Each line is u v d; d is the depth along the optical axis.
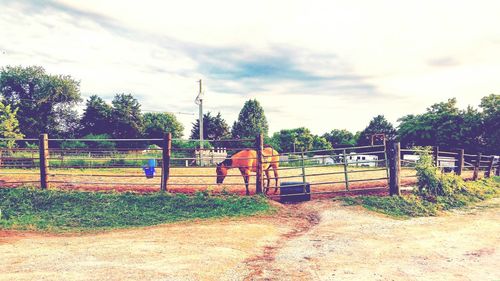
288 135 70.19
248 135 72.06
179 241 6.96
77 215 9.06
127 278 4.80
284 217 9.73
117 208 9.70
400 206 10.66
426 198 11.62
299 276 5.20
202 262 5.65
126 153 25.31
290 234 8.05
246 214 9.71
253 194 11.79
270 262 5.87
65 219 8.69
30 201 9.94
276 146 63.81
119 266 5.32
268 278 5.09
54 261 5.52
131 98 64.19
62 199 10.21
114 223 8.55
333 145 90.44
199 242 6.93
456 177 13.20
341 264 5.81
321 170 24.00
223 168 11.69
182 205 10.20
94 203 10.01
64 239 7.06
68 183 12.35
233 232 7.84
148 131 70.50
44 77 58.50
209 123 69.50
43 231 7.73
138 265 5.40
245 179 11.74
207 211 9.84
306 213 10.32
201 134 33.38
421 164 12.27
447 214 10.21
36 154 21.31
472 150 36.69
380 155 38.56
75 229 7.97
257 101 75.50
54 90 57.12
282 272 5.37
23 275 4.83
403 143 44.28
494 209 10.99
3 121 38.12
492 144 34.72
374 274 5.35
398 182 11.64
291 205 11.30
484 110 36.66
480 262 6.00
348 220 9.25
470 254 6.46
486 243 7.23
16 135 38.94
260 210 10.09
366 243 7.14
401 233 7.99
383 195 11.80
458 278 5.22
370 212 10.08
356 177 17.80
